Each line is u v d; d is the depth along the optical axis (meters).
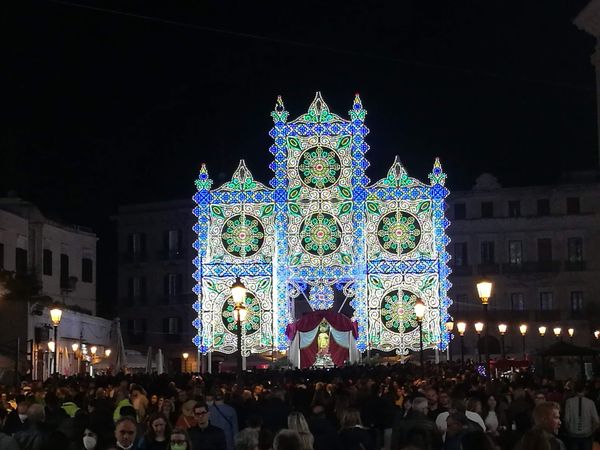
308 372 36.78
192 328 79.19
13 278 50.16
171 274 80.38
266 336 44.47
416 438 13.83
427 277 44.62
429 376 34.47
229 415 18.36
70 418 17.81
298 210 44.97
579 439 19.62
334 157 45.22
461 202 77.19
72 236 64.56
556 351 37.56
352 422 15.65
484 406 19.41
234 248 44.88
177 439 13.19
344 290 44.72
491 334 74.56
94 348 55.72
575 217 74.44
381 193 45.00
